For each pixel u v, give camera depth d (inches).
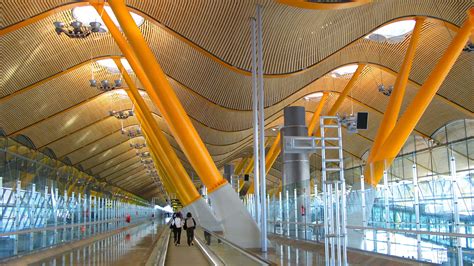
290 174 1108.5
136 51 655.8
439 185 459.8
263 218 682.2
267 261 391.9
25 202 680.4
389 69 1228.5
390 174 571.5
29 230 645.9
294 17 792.9
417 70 1193.4
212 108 1413.6
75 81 1360.7
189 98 1392.7
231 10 782.5
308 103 1749.5
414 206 504.1
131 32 657.6
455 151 1407.5
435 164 1456.7
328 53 928.9
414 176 508.7
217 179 681.0
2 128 1347.2
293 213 944.9
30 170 1066.7
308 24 821.9
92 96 1448.1
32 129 1503.4
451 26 928.9
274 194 1154.7
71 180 1317.7
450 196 439.2
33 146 1609.3
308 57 911.7
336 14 820.0
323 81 1510.8
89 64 1311.5
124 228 1881.2
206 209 1189.7
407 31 1108.5
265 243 673.6
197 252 843.4
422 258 479.5
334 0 719.1
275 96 1195.3
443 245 442.9
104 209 1555.1
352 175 743.1
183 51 1061.1
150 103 1674.5
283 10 768.9
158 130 1219.2
